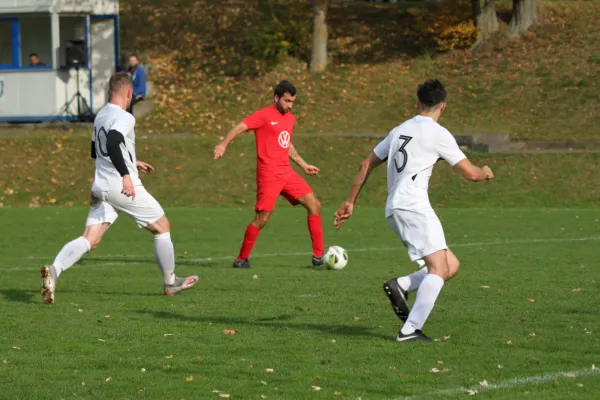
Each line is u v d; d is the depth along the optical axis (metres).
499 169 71.75
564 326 23.75
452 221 56.06
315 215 38.03
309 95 95.00
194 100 96.94
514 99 89.50
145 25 113.75
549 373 18.67
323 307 27.27
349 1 116.31
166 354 20.83
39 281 33.91
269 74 100.38
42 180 73.44
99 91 92.12
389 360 19.98
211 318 25.50
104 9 91.12
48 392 17.53
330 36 107.25
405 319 22.31
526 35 99.94
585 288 30.53
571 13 102.88
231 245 46.56
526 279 32.78
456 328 23.53
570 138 81.12
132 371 19.22
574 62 93.94
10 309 27.17
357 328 23.83
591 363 19.58
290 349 21.20
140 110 94.44
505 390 17.39
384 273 35.53
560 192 67.81
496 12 107.06
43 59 89.62
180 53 107.75
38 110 89.19
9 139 79.75
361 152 75.88
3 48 89.69
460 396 17.00
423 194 21.39
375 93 94.25
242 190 71.00
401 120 89.00
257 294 30.03
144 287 32.09
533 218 57.22
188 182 72.25
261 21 110.56
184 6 116.56
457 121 87.19
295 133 86.44
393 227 21.83
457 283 31.83
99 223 28.86
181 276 34.84
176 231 52.84
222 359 20.27
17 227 55.06
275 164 37.31
